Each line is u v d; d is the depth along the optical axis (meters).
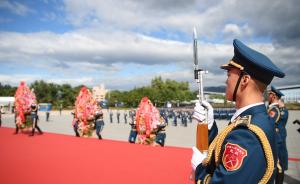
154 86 104.62
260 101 2.04
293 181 8.00
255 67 2.00
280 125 6.64
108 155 10.29
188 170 8.07
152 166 8.55
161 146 11.91
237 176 1.77
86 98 16.23
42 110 79.12
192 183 6.88
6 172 8.16
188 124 33.47
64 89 106.12
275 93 6.80
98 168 8.48
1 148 12.07
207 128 2.70
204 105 2.88
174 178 7.34
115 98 108.56
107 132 24.42
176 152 10.51
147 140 12.87
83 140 14.25
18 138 15.24
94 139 14.62
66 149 11.70
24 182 7.21
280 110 6.80
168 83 104.19
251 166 1.77
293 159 11.20
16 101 17.39
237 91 2.08
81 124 16.12
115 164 8.91
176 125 31.59
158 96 97.19
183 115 32.72
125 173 7.88
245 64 2.04
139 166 8.59
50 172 8.14
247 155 1.79
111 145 12.45
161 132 12.80
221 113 38.72
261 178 1.79
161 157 9.72
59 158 9.97
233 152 1.83
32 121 17.09
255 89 2.03
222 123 32.06
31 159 9.84
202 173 2.16
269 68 1.96
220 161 1.96
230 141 1.88
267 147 1.79
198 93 2.98
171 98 98.75
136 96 100.38
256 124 1.88
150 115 12.87
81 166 8.76
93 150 11.36
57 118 48.34
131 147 11.77
